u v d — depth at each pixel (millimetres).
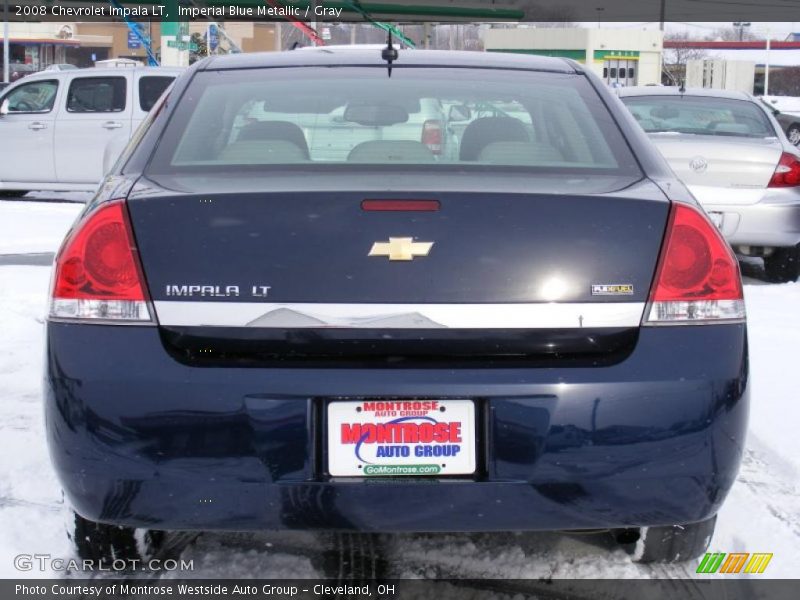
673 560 3029
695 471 2516
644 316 2539
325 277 2486
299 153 2980
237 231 2525
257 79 3410
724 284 2607
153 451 2465
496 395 2453
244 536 3250
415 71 3465
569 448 2461
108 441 2473
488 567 3057
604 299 2521
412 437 2482
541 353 2518
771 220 7637
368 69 3475
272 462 2453
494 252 2506
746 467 3910
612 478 2486
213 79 3422
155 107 3369
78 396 2484
